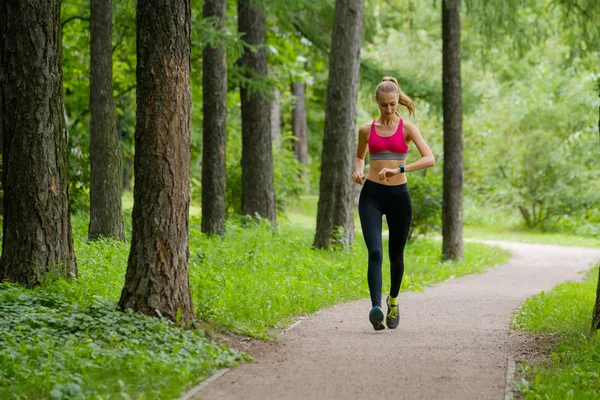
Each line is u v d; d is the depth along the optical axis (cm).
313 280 1265
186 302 762
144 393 557
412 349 745
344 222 1797
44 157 961
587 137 3550
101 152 1485
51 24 955
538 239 3300
